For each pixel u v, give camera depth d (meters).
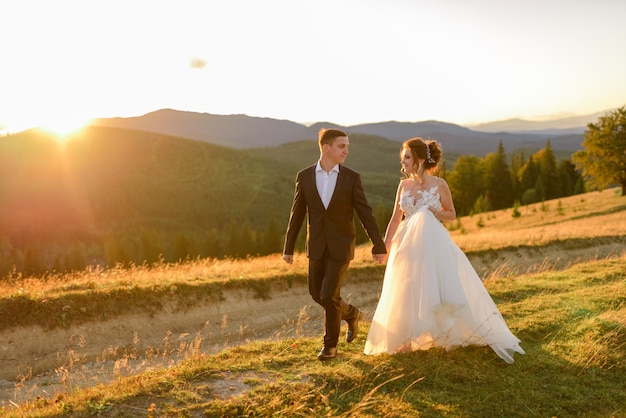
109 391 4.65
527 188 84.38
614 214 39.78
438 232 5.53
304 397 4.49
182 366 5.32
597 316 6.92
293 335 10.71
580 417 4.55
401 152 5.84
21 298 9.63
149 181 161.62
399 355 5.50
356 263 15.35
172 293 11.09
